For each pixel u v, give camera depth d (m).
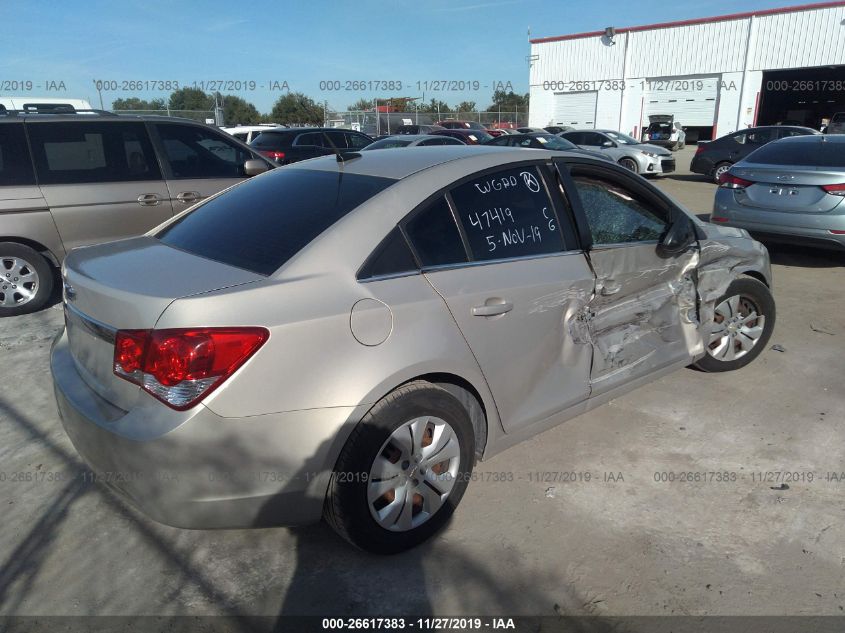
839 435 3.56
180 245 2.88
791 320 5.47
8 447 3.49
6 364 4.64
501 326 2.78
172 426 2.13
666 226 3.66
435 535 2.75
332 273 2.42
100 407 2.37
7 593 2.45
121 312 2.27
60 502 3.01
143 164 6.00
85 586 2.49
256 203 3.04
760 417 3.77
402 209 2.66
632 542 2.71
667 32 29.77
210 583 2.51
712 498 3.00
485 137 20.39
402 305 2.48
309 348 2.27
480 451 2.93
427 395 2.52
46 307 6.03
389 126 31.38
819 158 6.96
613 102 31.94
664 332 3.65
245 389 2.17
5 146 5.51
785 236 6.91
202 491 2.20
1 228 5.48
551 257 3.04
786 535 2.74
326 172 3.11
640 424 3.70
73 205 5.70
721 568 2.55
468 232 2.81
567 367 3.13
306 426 2.27
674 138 26.44
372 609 2.37
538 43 33.56
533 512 2.91
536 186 3.10
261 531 2.81
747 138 15.87
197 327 2.14
